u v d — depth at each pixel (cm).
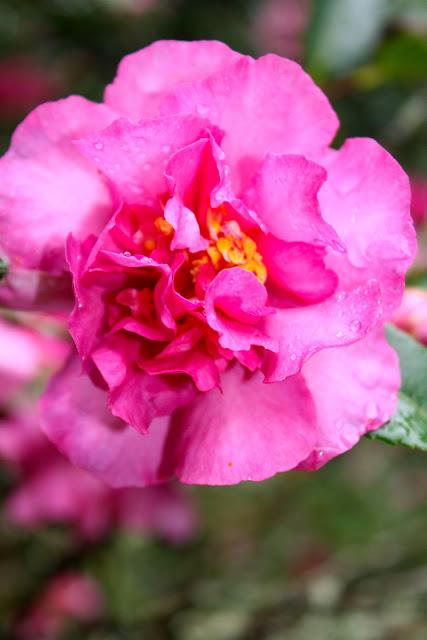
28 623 48
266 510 63
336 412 27
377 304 26
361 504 65
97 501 47
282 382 27
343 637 44
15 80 60
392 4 38
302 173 26
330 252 27
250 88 27
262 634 45
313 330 26
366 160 27
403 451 71
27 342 38
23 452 45
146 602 50
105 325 27
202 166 26
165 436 28
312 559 60
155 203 27
